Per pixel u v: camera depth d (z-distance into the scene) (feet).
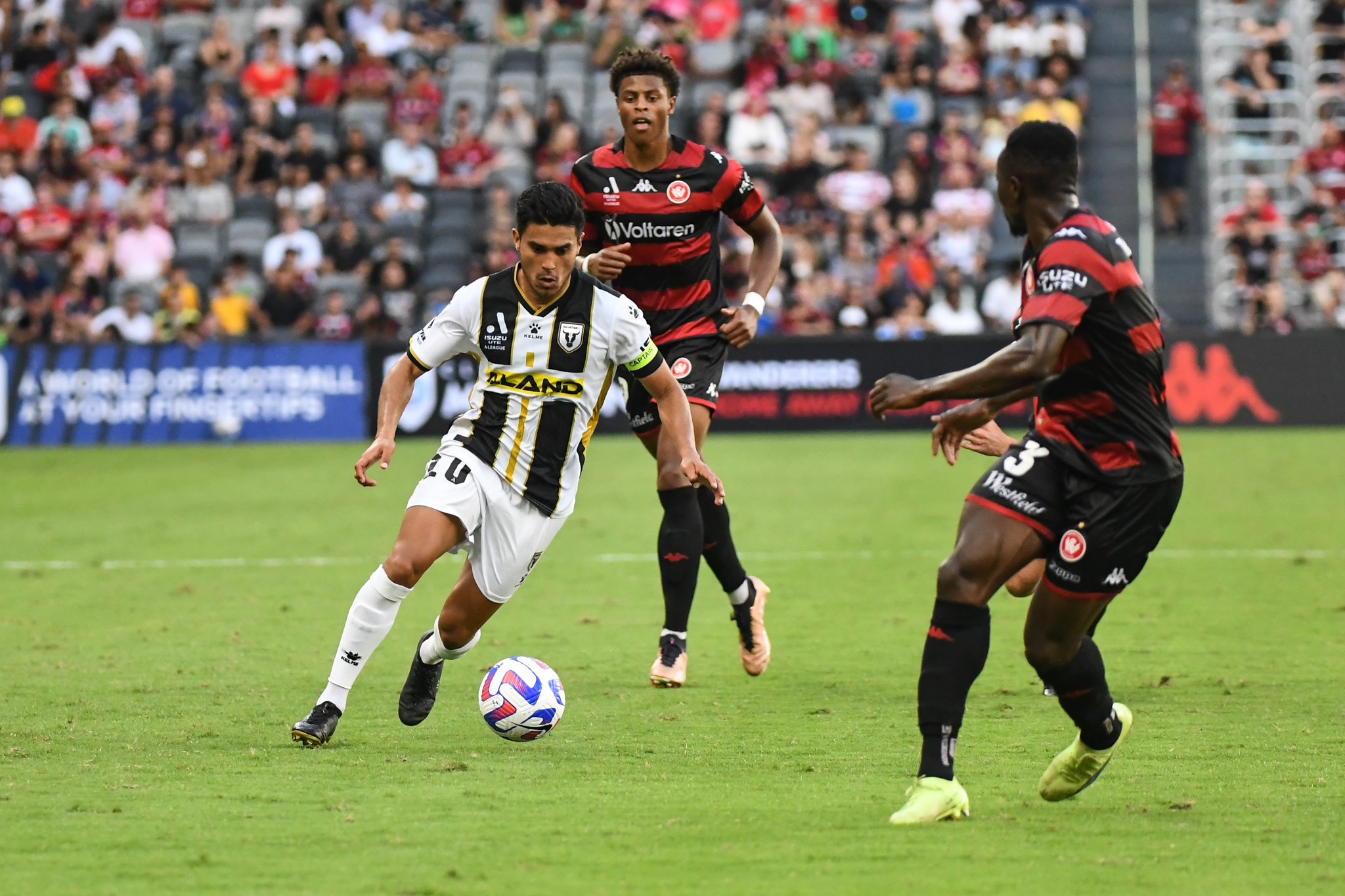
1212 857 44.37
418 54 277.44
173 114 260.83
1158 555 115.55
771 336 202.08
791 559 114.93
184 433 204.13
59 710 66.80
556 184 58.18
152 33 286.66
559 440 60.80
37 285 224.12
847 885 41.60
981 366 46.91
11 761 56.95
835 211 239.09
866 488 154.30
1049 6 282.56
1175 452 49.26
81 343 206.28
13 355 205.67
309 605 97.81
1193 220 266.16
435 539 59.41
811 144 246.27
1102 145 272.10
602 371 61.16
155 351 205.87
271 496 155.02
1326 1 276.82
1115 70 283.59
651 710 67.00
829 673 75.92
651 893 41.04
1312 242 230.68
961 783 53.72
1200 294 251.19
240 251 242.17
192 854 44.80
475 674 75.46
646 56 73.82
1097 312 47.88
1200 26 290.35
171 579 108.78
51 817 49.08
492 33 292.61
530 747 59.62
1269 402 200.95
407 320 216.74
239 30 288.30
